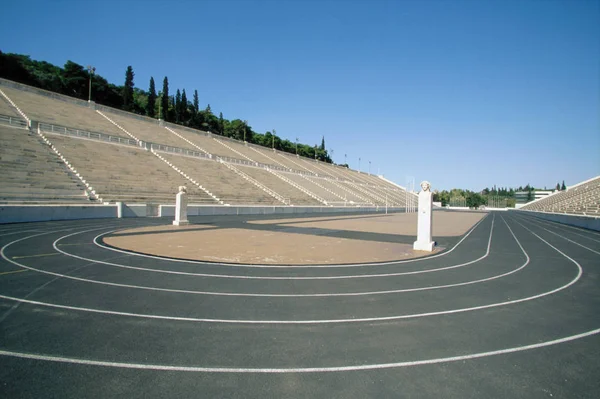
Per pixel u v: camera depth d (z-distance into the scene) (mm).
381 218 46000
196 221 29125
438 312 7387
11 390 4078
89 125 42625
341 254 14734
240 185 50562
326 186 77062
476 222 43250
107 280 9234
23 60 69875
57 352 5070
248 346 5465
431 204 16797
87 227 21250
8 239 15664
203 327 6203
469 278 10727
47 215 23953
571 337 6188
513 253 16375
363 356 5230
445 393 4262
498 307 7840
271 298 8086
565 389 4441
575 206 50188
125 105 78312
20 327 5934
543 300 8500
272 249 15469
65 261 11422
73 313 6691
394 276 10758
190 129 65750
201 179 45219
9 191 24188
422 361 5121
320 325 6457
